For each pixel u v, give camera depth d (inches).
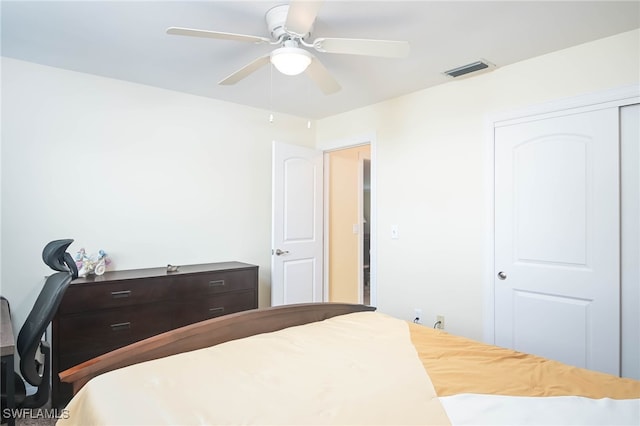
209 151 131.8
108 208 111.5
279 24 72.3
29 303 99.1
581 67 89.7
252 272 123.5
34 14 75.6
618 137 85.0
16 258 98.0
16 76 98.2
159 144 120.9
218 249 134.0
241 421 38.8
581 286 89.8
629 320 83.5
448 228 115.0
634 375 82.5
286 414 40.2
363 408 41.7
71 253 105.4
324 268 161.8
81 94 107.2
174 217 124.0
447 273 115.0
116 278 98.6
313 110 146.6
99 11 74.7
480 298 107.4
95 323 93.7
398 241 129.0
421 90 122.2
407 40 86.4
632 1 71.0
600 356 86.7
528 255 98.6
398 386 47.2
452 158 114.2
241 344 61.1
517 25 80.1
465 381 49.3
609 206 86.0
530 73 97.8
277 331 69.7
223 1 70.8
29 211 99.7
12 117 97.7
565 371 52.9
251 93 126.0
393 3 71.3
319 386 46.8
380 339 65.0
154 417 39.1
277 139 150.3
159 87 120.3
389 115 132.6
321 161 158.2
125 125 114.5
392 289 130.5
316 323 74.6
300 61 71.6
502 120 103.0
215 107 133.1
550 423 38.9
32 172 100.2
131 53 94.3
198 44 89.2
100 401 42.1
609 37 85.6
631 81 82.9
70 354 90.0
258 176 144.7
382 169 134.6
